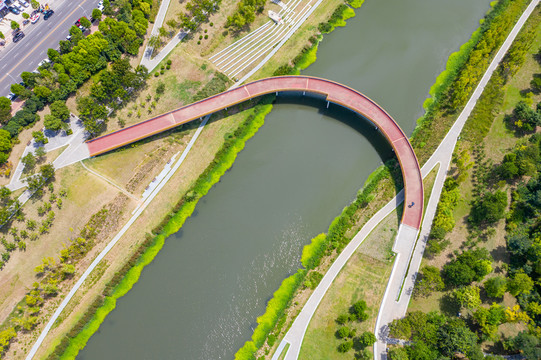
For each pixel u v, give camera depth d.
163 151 98.94
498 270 85.62
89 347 83.31
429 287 81.44
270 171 99.56
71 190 93.44
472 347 73.38
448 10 121.12
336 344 80.81
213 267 90.19
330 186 97.50
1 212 85.94
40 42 108.19
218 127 102.56
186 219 94.25
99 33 103.69
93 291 86.56
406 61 112.44
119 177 96.12
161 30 106.88
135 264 89.44
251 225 93.94
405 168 94.38
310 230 93.00
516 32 114.00
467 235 89.12
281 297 86.25
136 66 108.12
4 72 104.19
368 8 120.62
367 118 100.38
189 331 84.38
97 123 100.06
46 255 88.19
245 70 109.06
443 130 100.56
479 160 96.50
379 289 85.31
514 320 76.50
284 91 105.81
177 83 106.19
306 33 114.88
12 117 96.81
